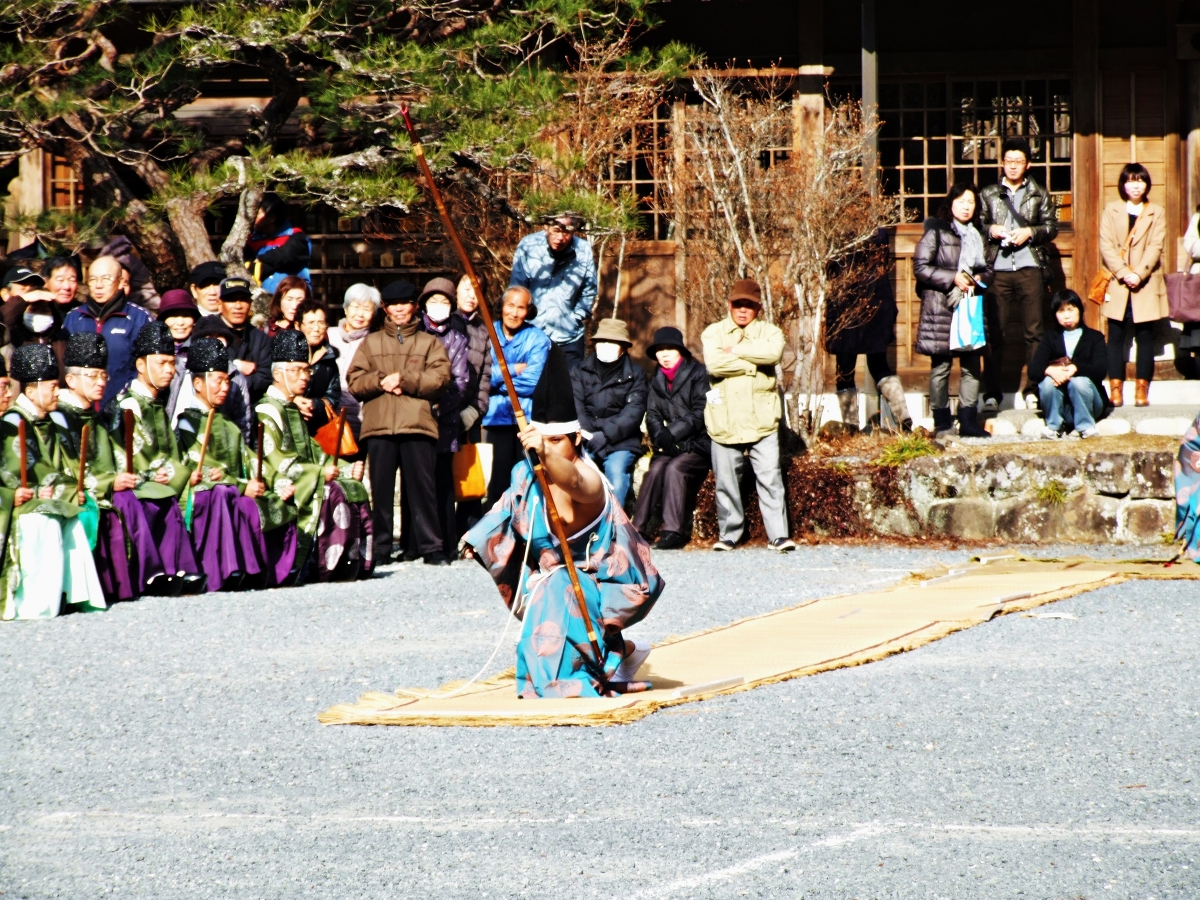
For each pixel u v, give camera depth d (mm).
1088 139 36000
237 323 25391
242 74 38625
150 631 19719
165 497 22844
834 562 25938
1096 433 29891
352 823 11359
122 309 25562
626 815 11398
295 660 17656
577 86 32594
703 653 17641
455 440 26516
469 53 30984
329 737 13969
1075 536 27844
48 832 11320
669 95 36000
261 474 23969
